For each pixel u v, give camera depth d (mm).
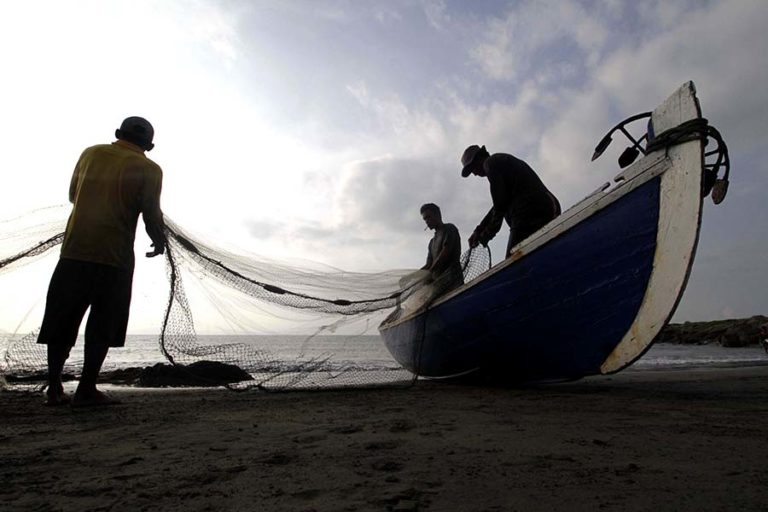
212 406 4355
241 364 5949
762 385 6574
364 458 2352
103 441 2795
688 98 4176
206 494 1822
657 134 4422
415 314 7074
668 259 4227
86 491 1861
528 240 5188
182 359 5465
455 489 1848
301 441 2768
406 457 2363
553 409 4020
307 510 1639
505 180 5953
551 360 5453
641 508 1612
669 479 1948
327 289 6000
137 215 4586
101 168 4398
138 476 2068
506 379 6254
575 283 4902
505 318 5590
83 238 4230
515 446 2594
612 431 2998
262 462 2287
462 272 6559
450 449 2529
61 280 4199
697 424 3229
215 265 5125
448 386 6422
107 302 4301
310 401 4754
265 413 3904
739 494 1745
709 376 8867
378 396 5191
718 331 58062
